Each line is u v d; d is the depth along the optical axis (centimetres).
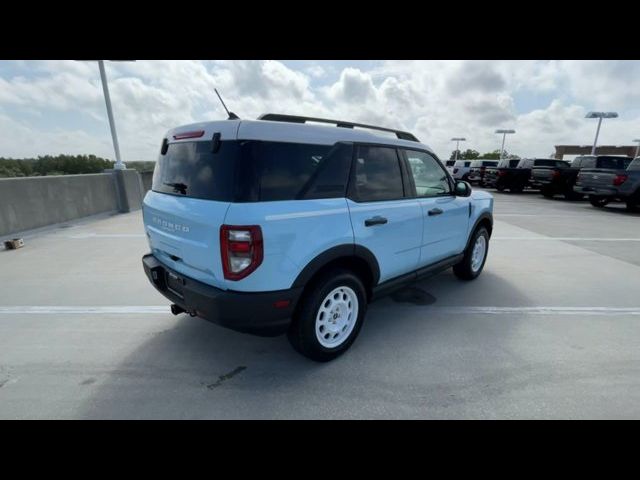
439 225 365
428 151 360
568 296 417
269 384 247
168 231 262
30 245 636
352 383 249
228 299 220
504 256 594
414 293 425
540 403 229
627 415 220
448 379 254
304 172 240
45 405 225
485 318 356
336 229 254
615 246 666
